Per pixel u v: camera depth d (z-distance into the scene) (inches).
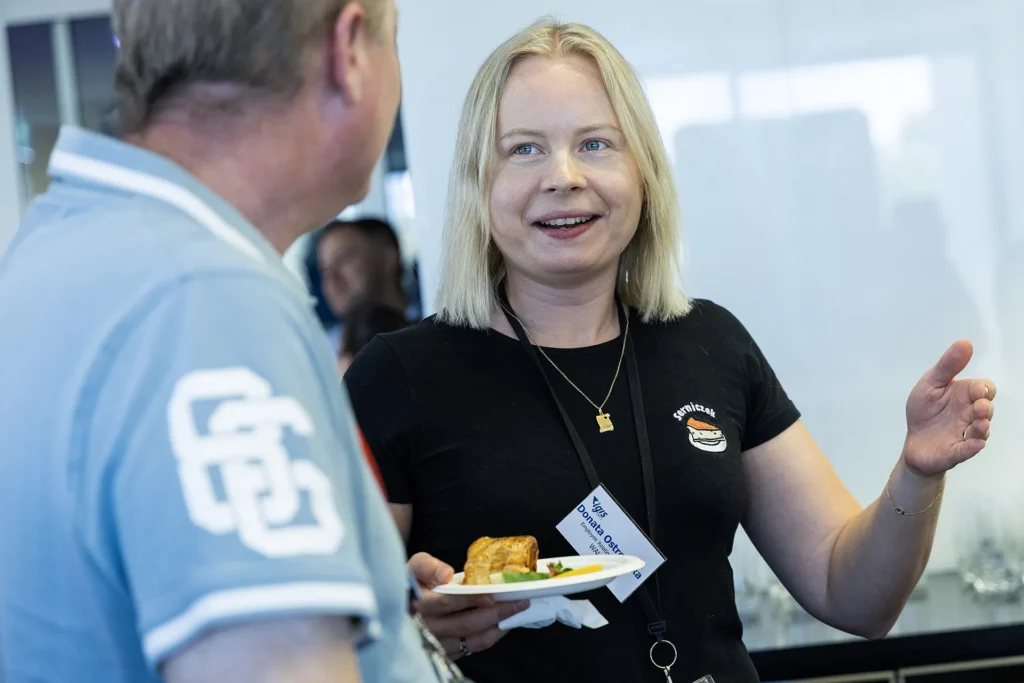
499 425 57.7
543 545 56.1
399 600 29.3
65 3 138.9
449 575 49.8
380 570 28.5
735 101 99.0
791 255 99.3
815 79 98.3
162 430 22.3
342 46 28.6
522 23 98.0
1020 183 97.0
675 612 56.1
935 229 98.2
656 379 60.4
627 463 57.8
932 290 98.5
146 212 26.0
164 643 21.5
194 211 26.3
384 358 59.6
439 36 98.0
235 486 22.2
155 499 22.0
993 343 97.8
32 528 23.7
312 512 22.9
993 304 97.8
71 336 23.9
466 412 57.9
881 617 59.5
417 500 58.1
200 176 27.7
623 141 60.6
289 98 27.9
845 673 82.6
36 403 23.8
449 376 58.7
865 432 99.3
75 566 23.4
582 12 99.0
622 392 59.7
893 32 97.6
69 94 140.2
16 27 139.3
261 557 21.9
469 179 60.7
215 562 21.6
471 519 56.4
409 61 98.3
